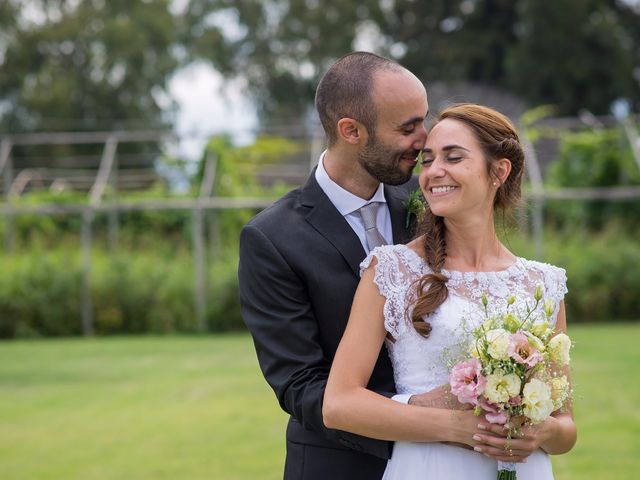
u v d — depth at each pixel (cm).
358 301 283
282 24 3200
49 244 1828
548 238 1612
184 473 617
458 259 289
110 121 3023
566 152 1777
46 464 653
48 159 2912
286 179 1873
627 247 1566
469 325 273
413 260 285
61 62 3039
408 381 281
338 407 270
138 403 870
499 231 304
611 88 2758
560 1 2653
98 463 651
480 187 279
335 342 296
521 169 289
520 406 256
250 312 301
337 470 292
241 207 1573
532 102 2764
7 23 2989
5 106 3030
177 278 1569
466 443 266
